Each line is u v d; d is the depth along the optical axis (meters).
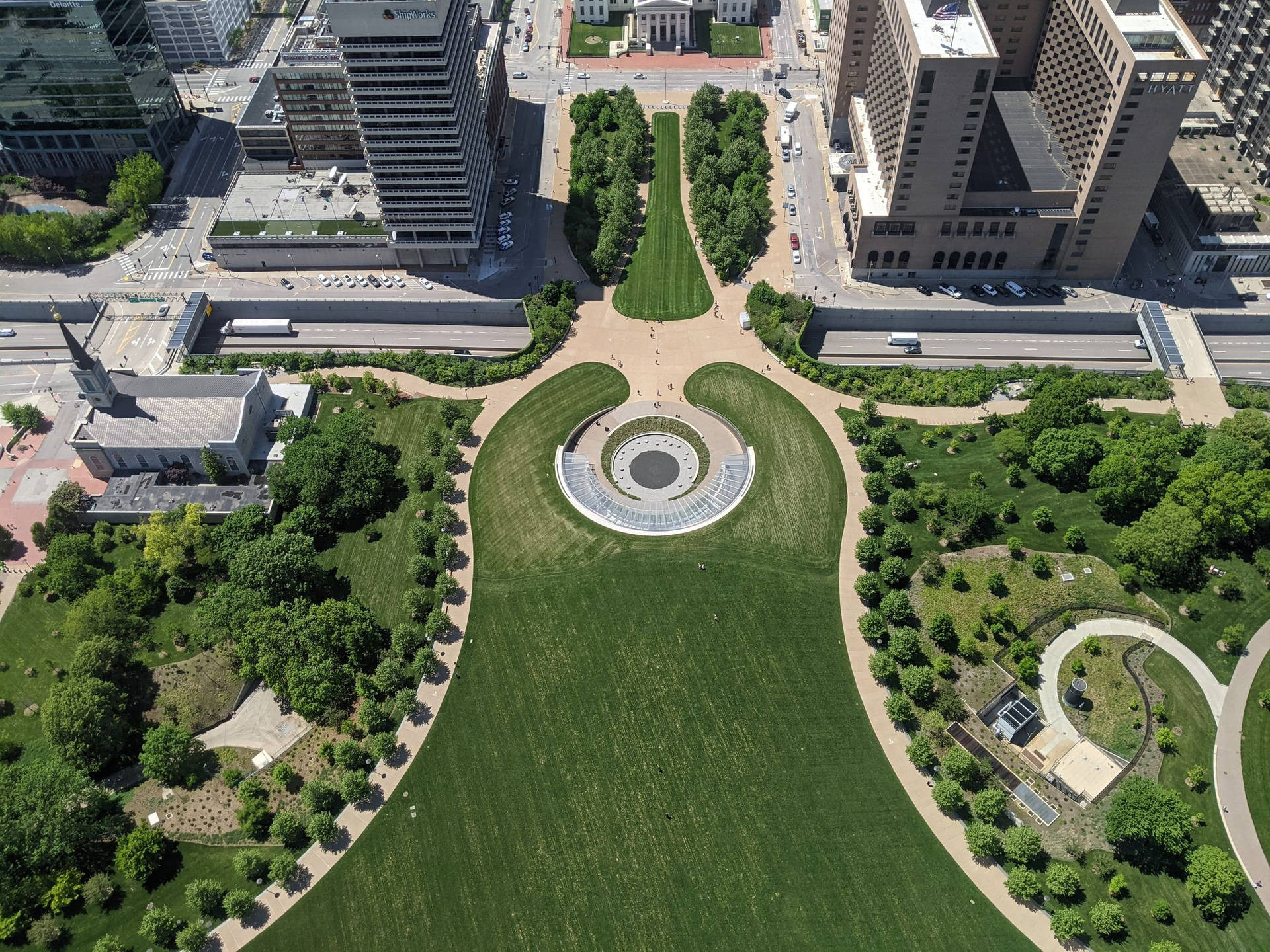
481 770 183.12
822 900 166.38
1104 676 189.12
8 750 183.75
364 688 189.25
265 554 199.88
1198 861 160.88
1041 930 161.62
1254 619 196.38
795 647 198.88
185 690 193.12
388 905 167.50
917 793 178.12
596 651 199.38
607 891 168.12
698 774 181.38
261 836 175.38
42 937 162.25
